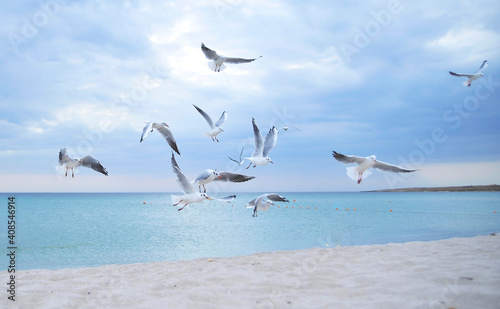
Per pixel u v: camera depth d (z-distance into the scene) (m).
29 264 14.70
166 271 10.12
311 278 8.50
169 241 20.70
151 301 7.34
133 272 10.18
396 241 18.98
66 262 15.10
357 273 8.69
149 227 28.09
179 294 7.75
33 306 7.21
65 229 27.09
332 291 7.39
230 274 9.35
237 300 7.15
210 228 27.17
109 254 16.86
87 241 20.98
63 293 7.98
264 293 7.57
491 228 23.62
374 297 6.79
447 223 27.56
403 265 9.17
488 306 5.90
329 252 12.09
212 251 17.34
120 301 7.40
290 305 6.68
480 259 9.16
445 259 9.46
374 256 10.80
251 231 24.97
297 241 20.06
